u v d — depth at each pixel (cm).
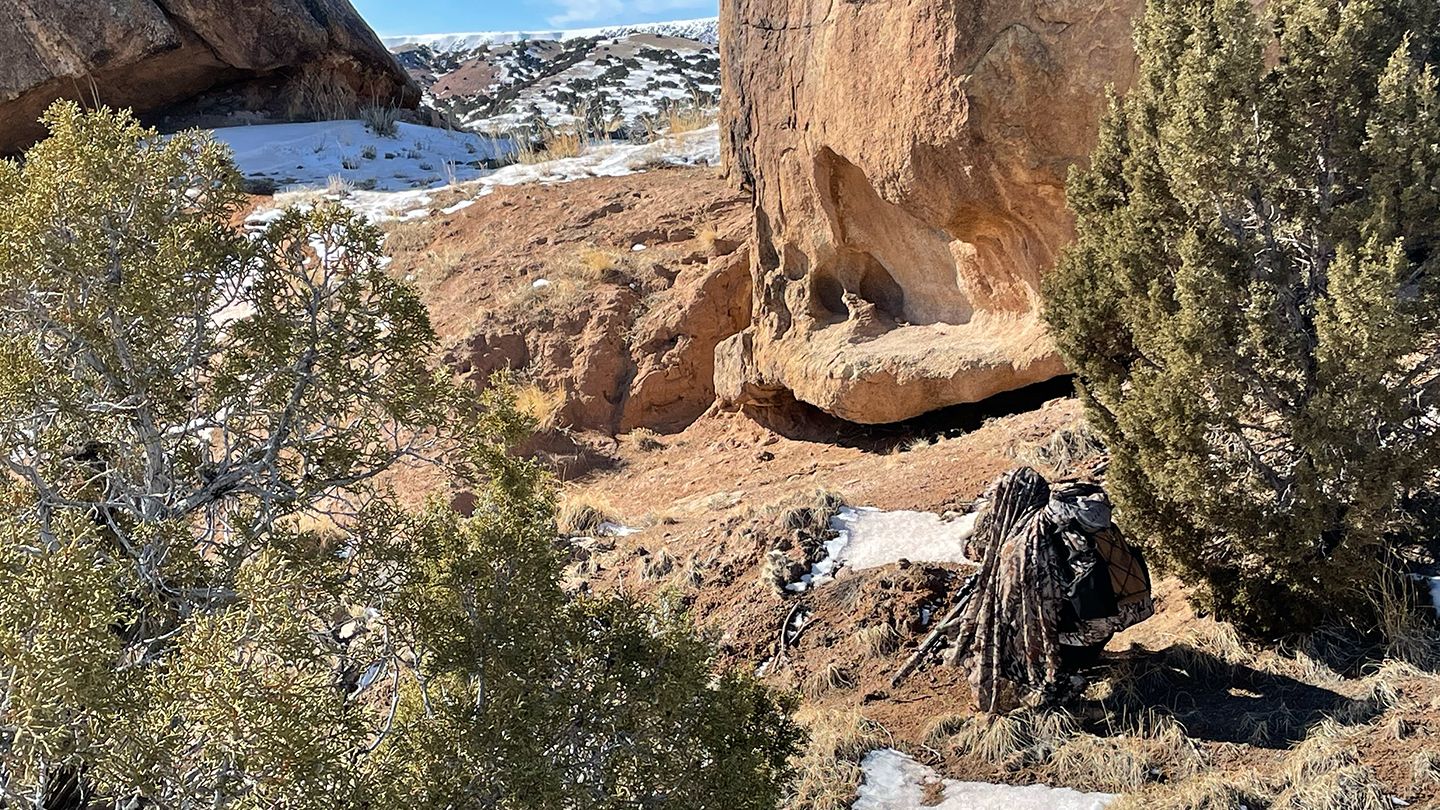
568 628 351
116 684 252
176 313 331
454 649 323
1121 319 552
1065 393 947
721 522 811
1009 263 863
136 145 351
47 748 242
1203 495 488
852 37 864
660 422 1302
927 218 848
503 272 1501
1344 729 422
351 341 342
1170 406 487
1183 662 500
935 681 552
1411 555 504
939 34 753
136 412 333
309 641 290
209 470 345
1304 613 486
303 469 346
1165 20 524
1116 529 481
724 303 1360
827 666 587
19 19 1841
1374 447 444
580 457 1210
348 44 2225
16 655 237
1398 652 454
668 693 347
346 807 273
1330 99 455
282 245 362
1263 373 473
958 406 1012
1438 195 429
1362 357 430
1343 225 452
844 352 1017
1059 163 732
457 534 356
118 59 1900
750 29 1080
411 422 354
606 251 1502
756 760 363
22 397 318
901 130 815
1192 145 469
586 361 1324
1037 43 709
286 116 2191
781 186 1065
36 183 328
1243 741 442
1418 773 383
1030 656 481
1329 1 459
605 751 339
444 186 1859
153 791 253
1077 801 432
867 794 467
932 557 676
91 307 323
